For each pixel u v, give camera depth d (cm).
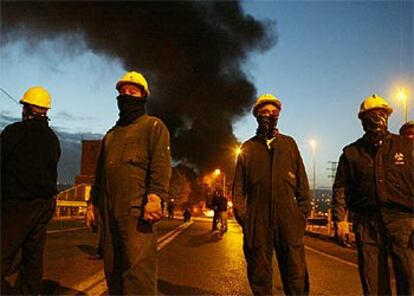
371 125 430
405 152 423
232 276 759
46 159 436
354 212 445
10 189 419
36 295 444
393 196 416
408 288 409
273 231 454
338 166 465
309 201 468
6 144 420
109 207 363
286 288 457
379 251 423
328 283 717
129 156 362
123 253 355
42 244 450
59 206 3025
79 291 586
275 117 471
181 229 2325
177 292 609
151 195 352
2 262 412
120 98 376
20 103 452
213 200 1841
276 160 459
